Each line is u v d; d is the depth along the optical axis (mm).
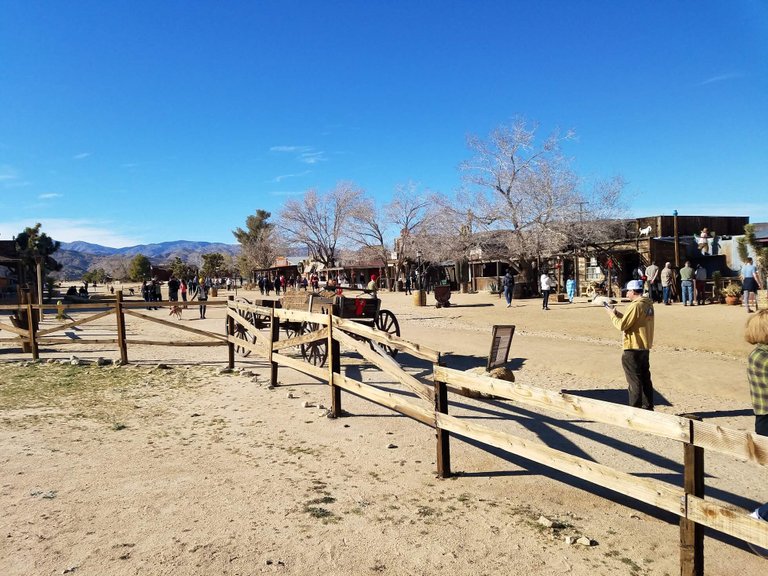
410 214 54312
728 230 37781
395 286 53188
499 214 33812
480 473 5359
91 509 4453
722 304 22984
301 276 70500
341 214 68875
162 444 6312
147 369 11281
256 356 13117
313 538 3945
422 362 11750
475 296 36156
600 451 6000
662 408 7613
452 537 3984
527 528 4145
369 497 4758
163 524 4168
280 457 5863
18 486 4977
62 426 7062
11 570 3455
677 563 3615
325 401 8438
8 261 40469
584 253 32750
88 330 19656
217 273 92000
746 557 3691
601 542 3926
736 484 5066
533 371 10398
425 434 6672
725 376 9312
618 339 14844
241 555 3680
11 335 17656
